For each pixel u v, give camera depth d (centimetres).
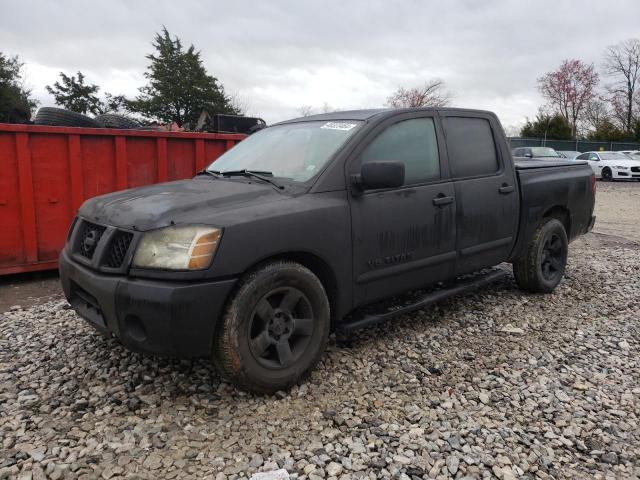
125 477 257
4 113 3738
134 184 693
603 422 312
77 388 346
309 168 373
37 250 633
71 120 733
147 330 299
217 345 313
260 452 279
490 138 494
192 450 279
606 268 695
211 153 750
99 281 316
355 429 301
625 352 416
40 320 475
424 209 414
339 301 369
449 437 293
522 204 514
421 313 500
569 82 5628
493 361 396
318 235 346
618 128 5191
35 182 623
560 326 471
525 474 264
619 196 1842
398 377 367
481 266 480
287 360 336
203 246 299
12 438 287
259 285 317
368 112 421
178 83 4425
